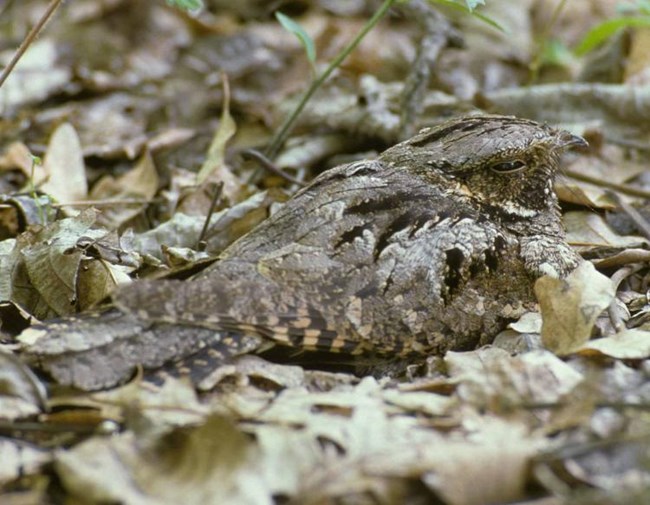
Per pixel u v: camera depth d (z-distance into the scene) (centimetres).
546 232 936
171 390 746
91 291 925
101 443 689
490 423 711
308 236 834
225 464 663
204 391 777
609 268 1030
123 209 1212
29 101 1578
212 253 1104
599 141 1323
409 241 848
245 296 794
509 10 1870
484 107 1431
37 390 754
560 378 762
